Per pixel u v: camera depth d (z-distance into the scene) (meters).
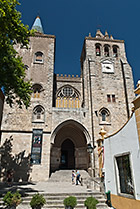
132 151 8.93
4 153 24.06
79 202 12.00
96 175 23.67
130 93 29.72
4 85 14.95
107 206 11.38
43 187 17.19
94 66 31.62
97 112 28.00
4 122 25.66
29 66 30.33
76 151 30.41
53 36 33.44
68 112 27.72
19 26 13.71
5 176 22.88
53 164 29.23
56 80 35.53
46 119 26.75
